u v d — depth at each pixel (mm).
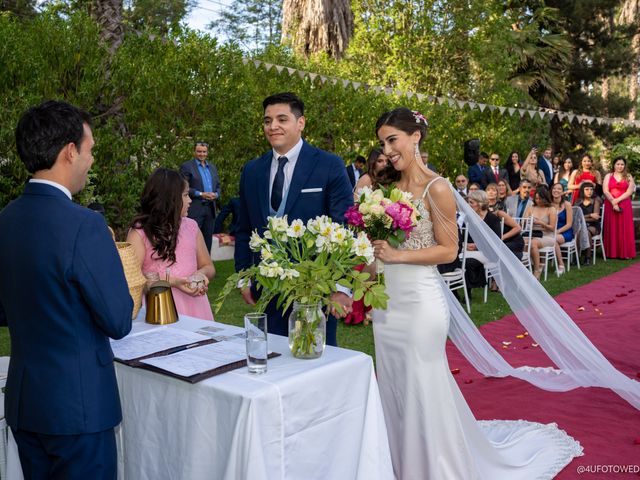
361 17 14891
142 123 8117
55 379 1812
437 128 12242
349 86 10383
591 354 3764
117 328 1832
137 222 3193
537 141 15914
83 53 7504
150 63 8180
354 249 2182
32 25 7387
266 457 1884
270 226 2273
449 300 3832
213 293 7562
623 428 3629
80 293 1810
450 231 2734
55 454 1868
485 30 15023
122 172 7906
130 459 2250
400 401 2840
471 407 4012
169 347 2309
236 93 9000
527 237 8422
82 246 1776
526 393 4234
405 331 2783
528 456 3223
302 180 3008
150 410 2150
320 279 2150
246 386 1919
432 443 2768
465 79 15008
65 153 1839
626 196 10305
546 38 19109
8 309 1877
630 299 7281
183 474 2045
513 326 6008
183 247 3262
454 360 5027
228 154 9219
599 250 11242
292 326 2188
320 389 2057
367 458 2221
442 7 14641
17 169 6984
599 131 22438
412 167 2855
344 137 10828
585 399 4113
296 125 3004
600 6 21359
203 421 1972
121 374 2232
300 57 11906
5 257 1836
